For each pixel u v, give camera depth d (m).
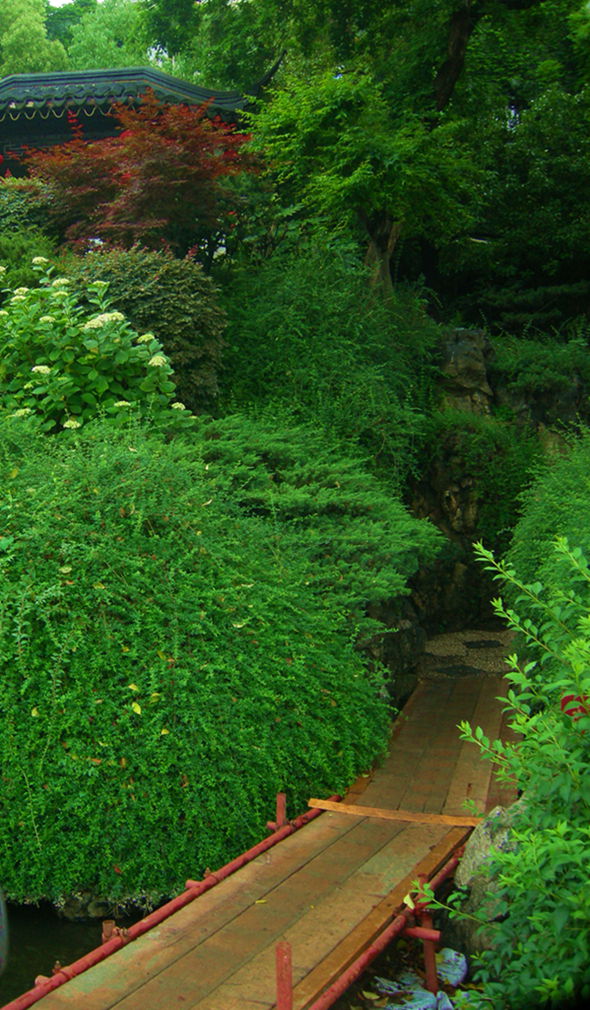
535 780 3.28
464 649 11.49
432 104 15.27
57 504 5.77
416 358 13.59
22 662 5.11
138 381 8.30
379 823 5.30
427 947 4.15
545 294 18.34
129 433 7.06
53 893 5.15
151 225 10.62
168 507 6.08
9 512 5.74
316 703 6.00
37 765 5.04
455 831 5.13
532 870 3.16
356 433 10.67
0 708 5.17
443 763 6.54
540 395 14.30
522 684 3.63
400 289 14.84
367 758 6.29
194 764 5.20
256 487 8.05
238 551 6.45
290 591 6.44
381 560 7.61
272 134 13.55
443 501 12.79
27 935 4.98
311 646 6.15
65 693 5.15
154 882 5.15
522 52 18.08
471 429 12.97
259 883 4.49
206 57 20.38
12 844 5.14
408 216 14.04
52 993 3.54
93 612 5.39
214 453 8.20
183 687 5.29
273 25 18.34
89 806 5.04
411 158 12.98
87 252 10.85
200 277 9.80
